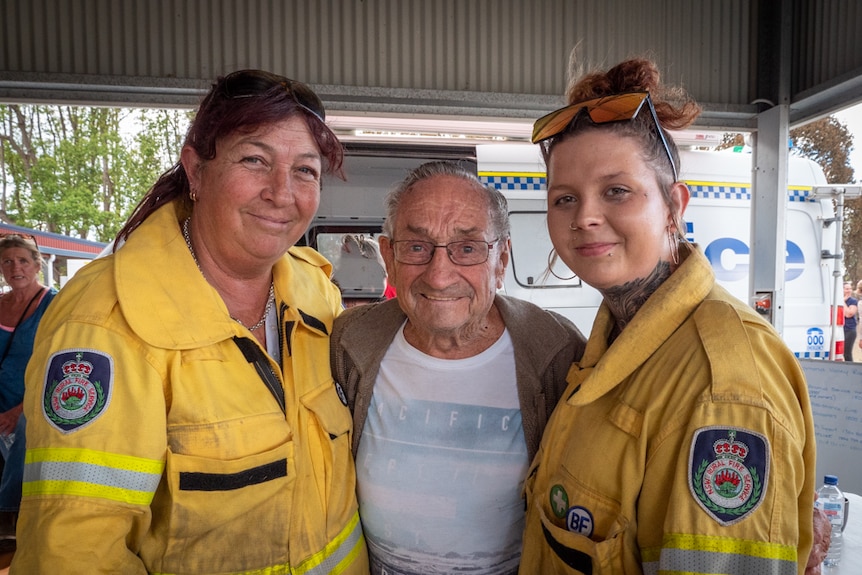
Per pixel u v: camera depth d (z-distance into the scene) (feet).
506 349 4.75
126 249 3.65
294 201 3.76
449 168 4.67
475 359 4.67
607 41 12.06
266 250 3.81
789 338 15.79
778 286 11.93
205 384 3.54
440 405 4.54
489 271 4.51
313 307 4.78
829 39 10.68
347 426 4.46
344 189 16.05
